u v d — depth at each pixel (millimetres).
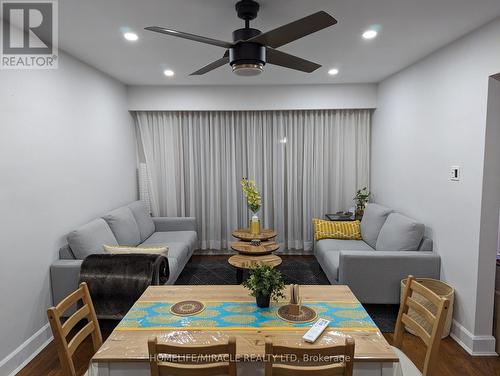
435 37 2773
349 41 2902
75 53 3160
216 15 2344
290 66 2502
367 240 3982
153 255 2766
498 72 2342
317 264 4629
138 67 3689
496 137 2465
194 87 4723
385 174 4391
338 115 4906
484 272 2539
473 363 2461
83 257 2957
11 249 2381
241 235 4180
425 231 3312
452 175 2859
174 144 4992
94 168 3668
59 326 1514
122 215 3828
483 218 2512
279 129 4980
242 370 1449
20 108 2498
